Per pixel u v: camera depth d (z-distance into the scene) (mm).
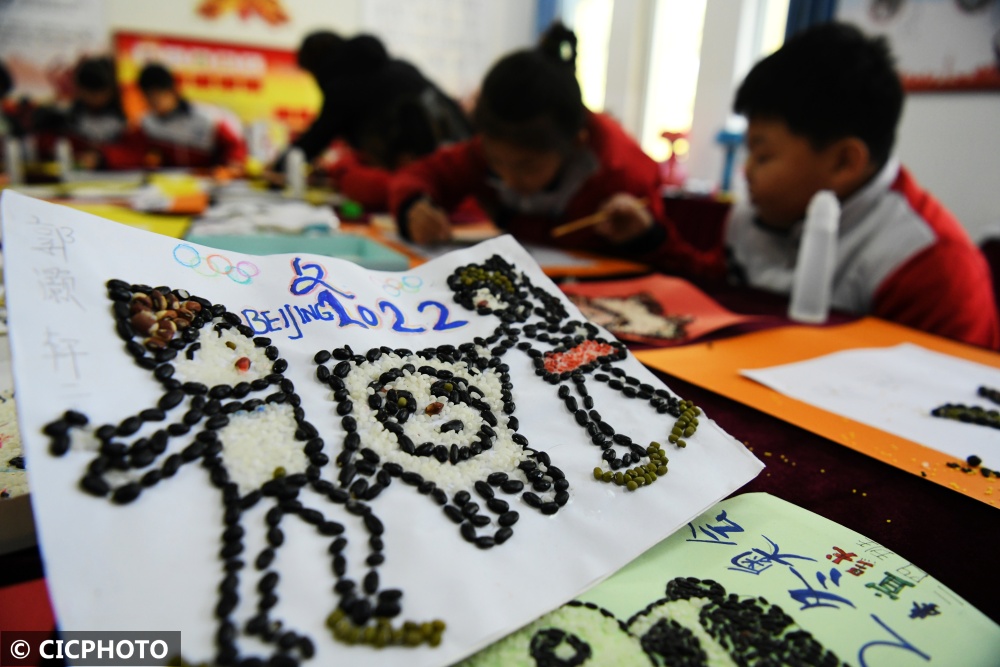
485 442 376
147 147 3041
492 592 279
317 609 257
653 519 341
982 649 275
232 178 2279
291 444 334
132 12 2992
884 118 977
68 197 1444
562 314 537
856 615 292
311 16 3326
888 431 502
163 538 267
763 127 1054
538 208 1465
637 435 408
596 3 3164
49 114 2916
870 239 1061
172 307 374
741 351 694
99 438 289
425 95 2025
